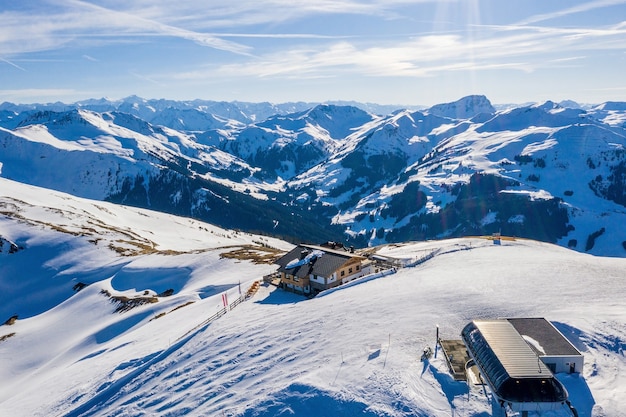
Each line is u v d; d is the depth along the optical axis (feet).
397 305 142.10
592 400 80.18
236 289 217.36
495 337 92.99
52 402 140.36
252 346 132.67
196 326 166.61
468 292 146.30
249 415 93.35
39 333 244.83
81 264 333.01
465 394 86.94
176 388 117.91
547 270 170.19
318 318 143.54
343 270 193.47
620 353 94.38
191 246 470.80
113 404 120.57
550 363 88.48
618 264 179.93
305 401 92.99
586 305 123.44
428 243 319.88
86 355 188.96
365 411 86.07
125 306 248.32
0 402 169.17
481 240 282.77
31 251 351.87
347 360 107.55
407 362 101.14
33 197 552.00
